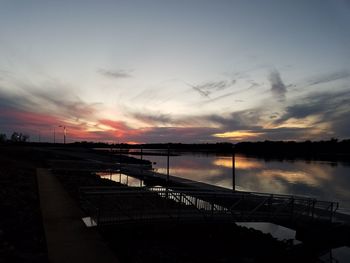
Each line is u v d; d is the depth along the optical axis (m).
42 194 14.95
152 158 121.44
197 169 64.81
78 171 32.34
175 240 11.32
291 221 13.86
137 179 38.50
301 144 162.62
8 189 14.84
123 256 8.85
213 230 12.95
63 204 12.60
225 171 60.56
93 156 65.00
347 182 45.78
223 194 13.94
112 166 35.97
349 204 28.34
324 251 13.60
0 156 35.19
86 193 10.68
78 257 6.84
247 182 43.81
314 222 13.99
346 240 13.77
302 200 15.53
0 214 10.75
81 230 8.95
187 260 9.66
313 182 45.53
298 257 12.58
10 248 7.37
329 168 72.19
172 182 29.80
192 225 12.52
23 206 12.34
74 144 139.38
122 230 10.46
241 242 12.40
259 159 118.62
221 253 10.95
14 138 129.50
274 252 12.16
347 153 146.62
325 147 155.62
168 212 11.93
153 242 10.66
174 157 133.88
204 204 14.18
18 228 9.41
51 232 8.69
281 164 86.75
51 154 54.09
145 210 11.73
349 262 13.00
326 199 31.17
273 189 37.84
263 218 13.24
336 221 14.48
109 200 13.88
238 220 12.60
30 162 38.56
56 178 22.08
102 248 7.49
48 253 7.05
